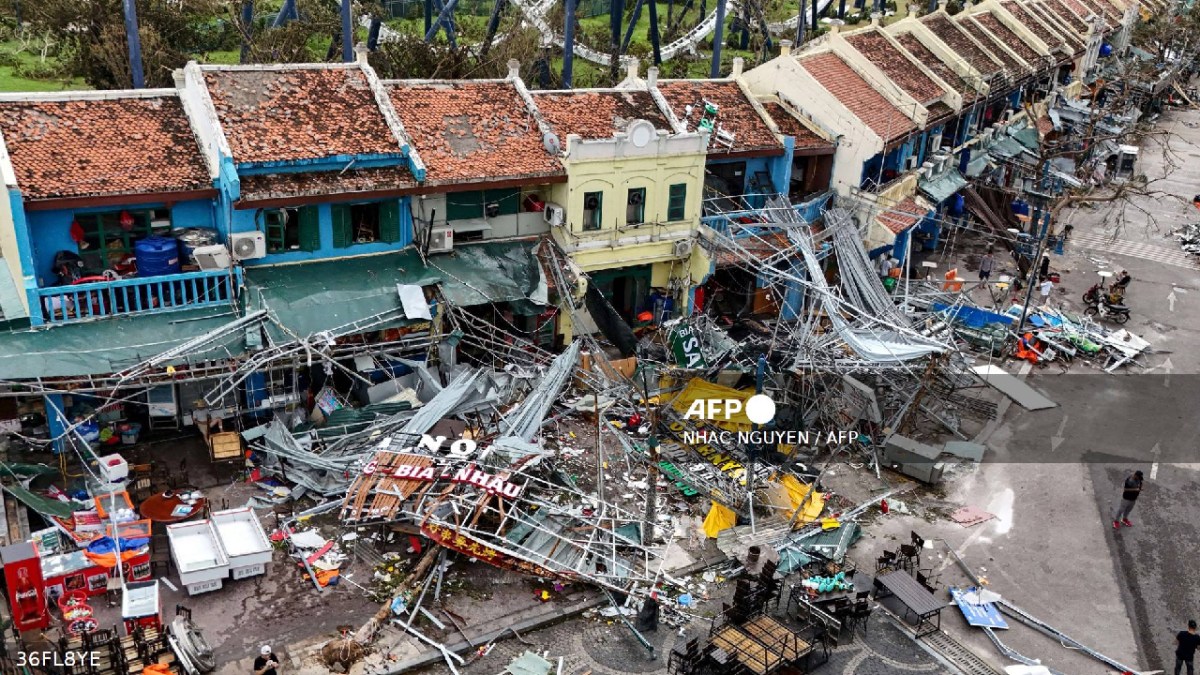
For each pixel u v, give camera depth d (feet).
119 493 83.05
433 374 102.17
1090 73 256.52
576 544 80.64
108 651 65.57
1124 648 77.97
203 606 73.87
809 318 114.62
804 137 140.05
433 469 83.82
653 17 215.10
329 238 102.27
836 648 75.61
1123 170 227.20
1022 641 78.07
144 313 91.91
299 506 86.58
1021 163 189.67
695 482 93.76
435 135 109.09
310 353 89.66
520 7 245.45
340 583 77.71
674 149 116.78
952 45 187.42
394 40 198.80
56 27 216.33
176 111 100.78
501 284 106.42
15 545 67.82
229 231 95.81
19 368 82.07
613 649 73.67
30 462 86.58
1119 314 146.51
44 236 90.27
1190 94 321.52
